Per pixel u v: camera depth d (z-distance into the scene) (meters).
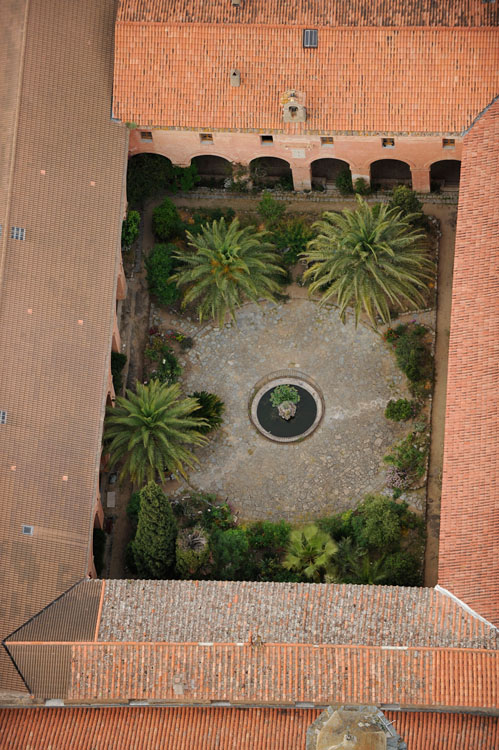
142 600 74.62
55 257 80.31
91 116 83.94
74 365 79.12
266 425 86.06
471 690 71.12
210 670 72.38
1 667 73.12
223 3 84.81
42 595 75.00
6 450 76.88
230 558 80.12
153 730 72.12
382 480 84.12
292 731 71.69
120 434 81.00
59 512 76.62
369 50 83.50
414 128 83.12
